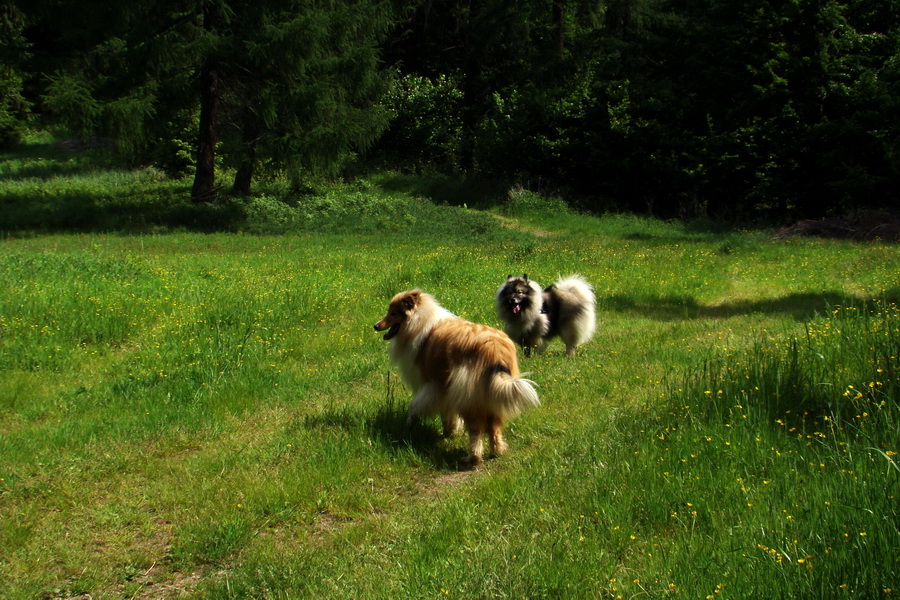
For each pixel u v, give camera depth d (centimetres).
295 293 1145
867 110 2464
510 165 3278
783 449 518
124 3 2219
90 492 532
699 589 356
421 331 635
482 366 568
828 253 1766
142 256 1634
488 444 625
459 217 2633
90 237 2019
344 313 1095
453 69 3978
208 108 2483
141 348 900
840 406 584
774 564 362
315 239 2131
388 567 421
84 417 678
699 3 3152
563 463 553
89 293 1083
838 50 2639
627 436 582
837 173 2542
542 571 391
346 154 2497
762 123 2730
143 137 2289
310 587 403
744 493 456
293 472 556
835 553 365
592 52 3597
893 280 1315
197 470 566
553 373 826
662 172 2956
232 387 752
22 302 995
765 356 714
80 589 420
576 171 3234
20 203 2480
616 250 1870
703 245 1989
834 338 747
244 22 2353
